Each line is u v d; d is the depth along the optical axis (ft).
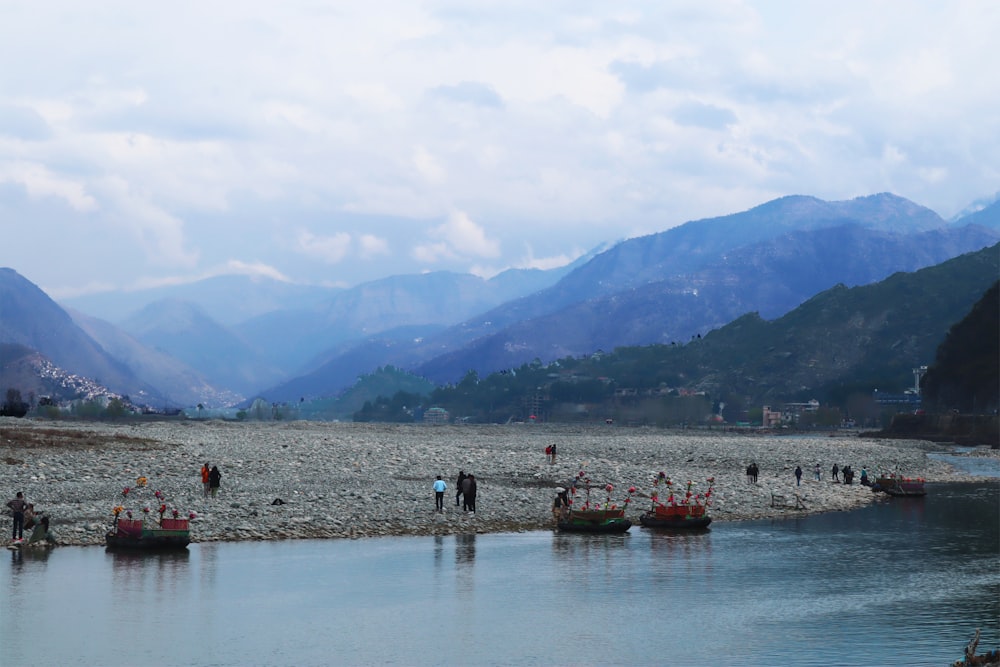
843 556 188.44
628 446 533.55
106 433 412.16
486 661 118.32
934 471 449.48
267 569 164.14
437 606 143.64
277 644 123.13
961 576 169.48
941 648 124.26
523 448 485.97
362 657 118.83
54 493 216.33
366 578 160.15
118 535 174.70
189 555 172.76
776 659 119.55
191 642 122.93
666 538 208.33
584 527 211.00
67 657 116.37
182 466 274.77
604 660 119.03
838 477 385.70
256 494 226.38
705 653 122.11
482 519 219.00
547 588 156.15
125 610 136.46
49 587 148.25
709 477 315.37
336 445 401.90
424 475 291.58
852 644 125.90
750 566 176.86
